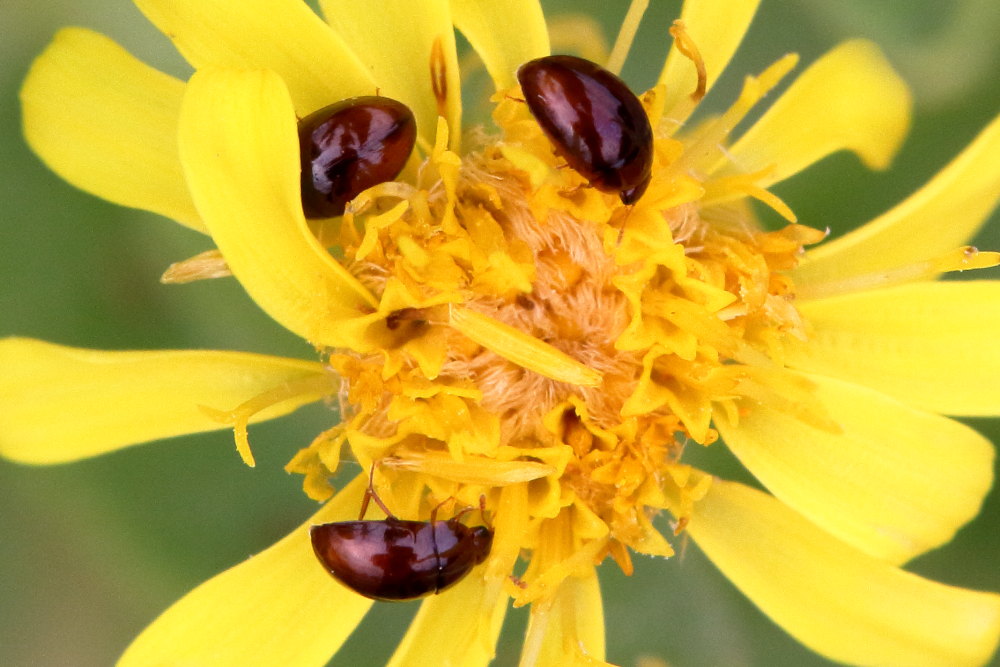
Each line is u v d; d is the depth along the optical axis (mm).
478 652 60
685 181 59
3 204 60
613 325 59
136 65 58
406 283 58
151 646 59
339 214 57
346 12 58
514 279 58
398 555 57
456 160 57
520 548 59
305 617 59
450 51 58
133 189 58
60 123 57
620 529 60
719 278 60
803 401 60
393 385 58
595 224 59
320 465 59
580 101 56
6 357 58
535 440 60
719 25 60
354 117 56
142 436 59
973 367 60
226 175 55
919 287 60
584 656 60
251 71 55
